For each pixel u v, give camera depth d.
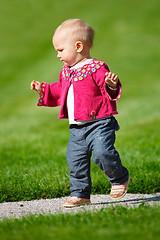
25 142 21.30
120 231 5.64
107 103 8.12
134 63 49.81
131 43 57.88
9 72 53.78
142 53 53.47
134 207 7.56
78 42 8.38
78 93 8.21
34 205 9.04
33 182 10.53
